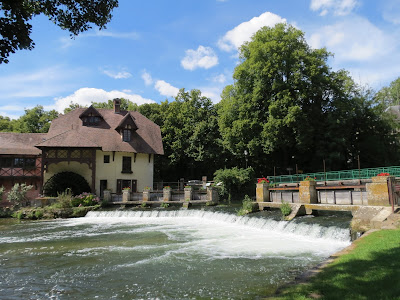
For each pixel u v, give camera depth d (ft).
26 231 62.23
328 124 104.94
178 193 96.53
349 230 40.50
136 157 122.93
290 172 116.88
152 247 44.37
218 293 25.36
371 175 64.34
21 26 24.62
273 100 107.45
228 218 68.90
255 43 112.57
